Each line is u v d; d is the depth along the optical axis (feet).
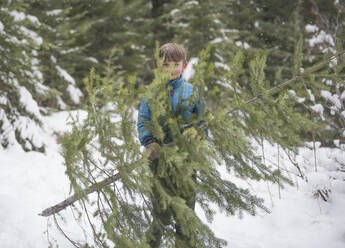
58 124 21.43
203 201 6.89
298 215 10.75
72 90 26.76
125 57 37.37
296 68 6.26
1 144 16.52
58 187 12.15
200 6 32.07
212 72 5.95
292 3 33.04
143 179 5.51
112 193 5.89
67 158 5.25
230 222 10.80
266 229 10.47
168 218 6.45
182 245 6.35
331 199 11.58
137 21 42.27
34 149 17.10
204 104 5.92
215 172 6.47
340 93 12.23
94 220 9.28
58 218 9.03
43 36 25.59
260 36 35.55
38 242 7.82
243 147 5.78
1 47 17.31
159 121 6.16
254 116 5.75
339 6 19.01
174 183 6.32
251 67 5.93
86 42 36.50
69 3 33.47
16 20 18.19
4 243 7.41
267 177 6.24
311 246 8.95
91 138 5.48
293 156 10.64
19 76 18.37
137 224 6.21
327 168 12.74
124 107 5.44
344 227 9.58
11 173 12.82
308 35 23.89
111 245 7.75
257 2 35.96
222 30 32.48
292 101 6.03
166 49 6.31
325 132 13.21
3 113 16.98
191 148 5.56
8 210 8.93
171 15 34.99
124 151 5.50
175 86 6.46
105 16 36.37
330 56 6.22
